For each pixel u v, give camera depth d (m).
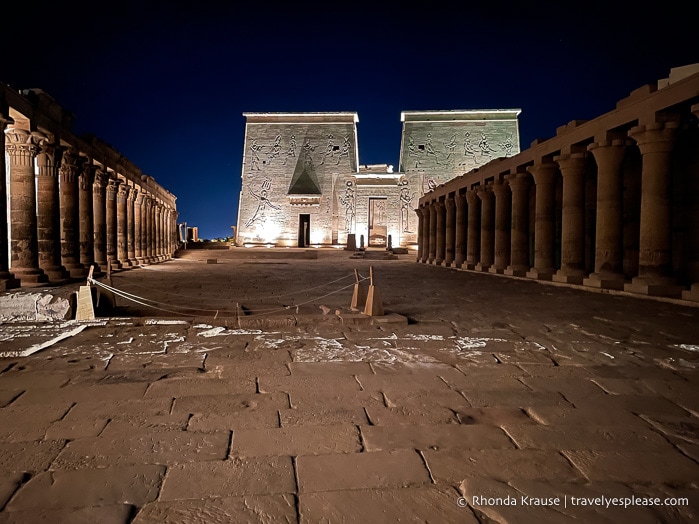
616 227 11.81
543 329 6.86
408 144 47.06
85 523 2.32
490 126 46.91
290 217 46.34
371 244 46.75
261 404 3.86
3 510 2.42
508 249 18.77
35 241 13.19
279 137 47.25
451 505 2.50
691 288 9.22
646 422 3.56
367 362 5.07
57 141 14.43
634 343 5.96
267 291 12.55
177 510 2.44
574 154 13.20
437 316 8.05
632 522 2.37
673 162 11.38
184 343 5.86
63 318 7.33
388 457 2.99
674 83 9.38
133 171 24.80
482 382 4.44
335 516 2.41
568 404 3.92
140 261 25.12
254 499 2.54
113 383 4.32
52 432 3.31
